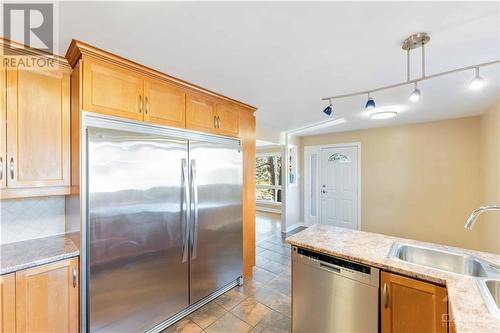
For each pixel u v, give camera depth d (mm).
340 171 5074
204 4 1146
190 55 1670
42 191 1597
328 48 1576
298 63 1793
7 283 1333
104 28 1347
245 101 2768
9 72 1488
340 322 1623
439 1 1133
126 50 1603
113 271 1698
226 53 1646
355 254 1582
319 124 4234
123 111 1780
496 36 1422
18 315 1363
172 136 2092
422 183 4133
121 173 1735
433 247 1722
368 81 2154
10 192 1481
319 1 1132
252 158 3049
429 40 1472
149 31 1382
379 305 1471
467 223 1442
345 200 5012
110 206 1678
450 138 3871
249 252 2973
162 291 1997
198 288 2303
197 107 2350
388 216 4477
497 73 1951
